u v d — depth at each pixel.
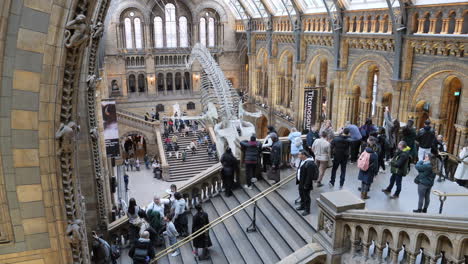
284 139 12.41
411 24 18.28
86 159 11.11
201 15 43.16
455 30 15.88
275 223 9.74
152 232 10.29
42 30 4.39
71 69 4.62
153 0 40.84
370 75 22.89
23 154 4.73
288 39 32.38
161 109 44.03
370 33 21.12
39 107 4.62
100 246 9.32
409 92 19.05
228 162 11.84
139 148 43.66
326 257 7.30
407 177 11.15
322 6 26.77
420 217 5.75
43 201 4.96
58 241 5.16
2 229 4.94
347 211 7.02
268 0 33.94
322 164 10.47
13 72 4.46
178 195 10.77
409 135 11.36
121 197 26.45
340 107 25.14
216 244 10.35
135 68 42.28
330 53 26.39
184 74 44.69
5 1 4.23
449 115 18.33
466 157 10.22
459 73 16.05
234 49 45.38
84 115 10.85
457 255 5.29
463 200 9.41
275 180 10.93
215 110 26.48
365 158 9.28
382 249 6.50
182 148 36.09
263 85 40.31
